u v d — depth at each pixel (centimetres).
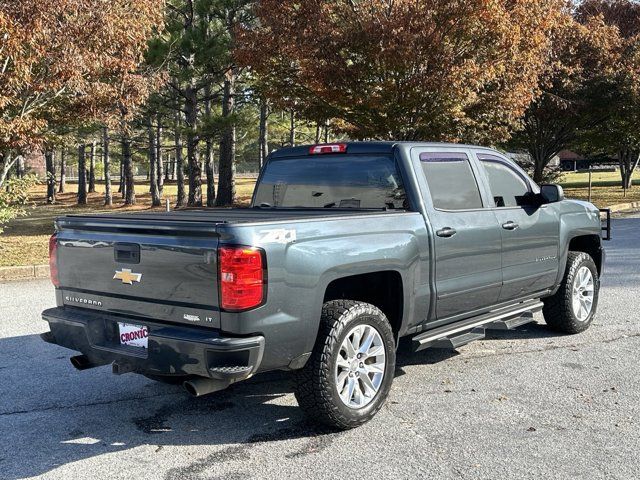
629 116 2469
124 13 1246
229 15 2225
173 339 383
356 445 407
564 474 362
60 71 1164
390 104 1466
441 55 1388
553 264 627
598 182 4278
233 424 448
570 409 462
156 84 1500
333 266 413
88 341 436
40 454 401
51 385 535
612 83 2331
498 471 367
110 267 429
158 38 1888
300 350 401
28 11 1064
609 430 423
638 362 573
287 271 389
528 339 659
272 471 372
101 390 523
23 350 638
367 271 436
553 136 2747
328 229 416
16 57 1087
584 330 685
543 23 1562
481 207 548
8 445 416
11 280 1087
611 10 3041
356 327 427
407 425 438
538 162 2792
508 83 1585
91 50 1223
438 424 438
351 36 1401
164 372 394
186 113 2541
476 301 543
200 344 372
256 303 374
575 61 2358
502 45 1432
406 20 1343
